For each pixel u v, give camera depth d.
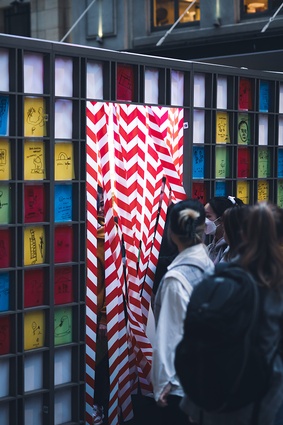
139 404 5.84
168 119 5.64
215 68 6.02
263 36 10.05
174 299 3.91
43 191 4.93
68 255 5.07
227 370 3.15
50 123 4.86
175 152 5.74
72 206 5.09
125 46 14.96
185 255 4.04
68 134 5.04
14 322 4.79
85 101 5.06
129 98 5.45
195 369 3.20
